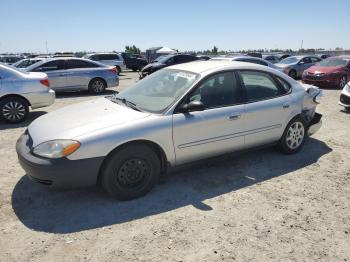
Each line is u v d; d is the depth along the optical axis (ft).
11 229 10.64
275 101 15.71
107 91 46.09
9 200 12.50
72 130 11.66
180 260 9.22
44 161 11.07
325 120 25.95
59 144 11.16
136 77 76.43
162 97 13.55
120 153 11.80
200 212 11.75
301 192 13.37
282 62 67.97
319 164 16.26
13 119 25.27
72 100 37.63
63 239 10.14
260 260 9.26
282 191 13.42
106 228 10.73
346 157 17.29
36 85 25.53
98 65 43.55
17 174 14.93
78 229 10.68
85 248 9.73
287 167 15.83
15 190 13.32
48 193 13.05
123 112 12.91
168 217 11.40
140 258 9.29
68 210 11.82
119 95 15.40
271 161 16.52
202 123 13.26
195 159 13.67
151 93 14.21
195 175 14.80
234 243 10.00
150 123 12.21
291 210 11.96
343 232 10.67
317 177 14.80
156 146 12.58
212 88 13.93
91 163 11.30
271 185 13.94
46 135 11.83
